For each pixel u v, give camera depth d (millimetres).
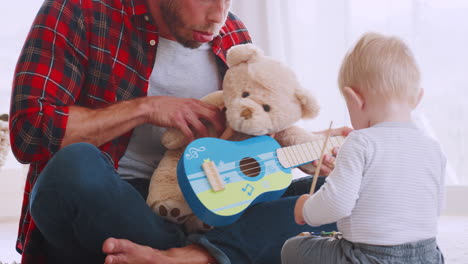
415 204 1073
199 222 1333
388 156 1077
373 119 1147
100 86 1433
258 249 1293
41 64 1325
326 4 2561
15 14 2725
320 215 1077
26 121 1265
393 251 1047
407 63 1146
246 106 1342
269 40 2518
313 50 2574
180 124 1360
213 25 1440
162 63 1524
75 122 1285
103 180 1152
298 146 1413
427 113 2676
